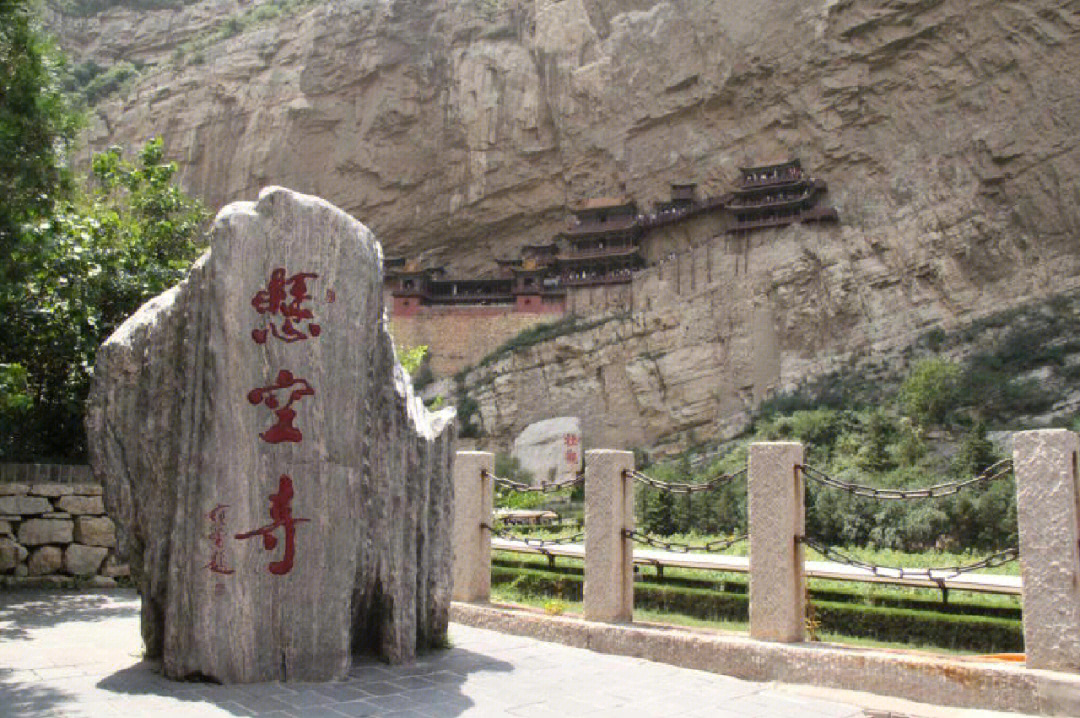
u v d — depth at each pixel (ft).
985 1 131.75
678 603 41.60
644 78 160.56
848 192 143.64
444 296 170.91
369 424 21.97
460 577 31.73
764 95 150.51
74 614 29.81
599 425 152.05
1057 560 18.70
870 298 136.77
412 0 176.45
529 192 171.94
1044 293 124.57
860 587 40.73
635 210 160.76
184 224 49.60
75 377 40.09
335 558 20.75
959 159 134.82
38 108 28.99
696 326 149.48
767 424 121.39
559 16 169.27
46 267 37.22
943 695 19.62
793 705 19.89
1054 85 127.75
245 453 20.15
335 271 21.56
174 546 19.99
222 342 20.21
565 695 20.25
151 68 202.69
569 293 163.43
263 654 19.86
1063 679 17.88
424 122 174.09
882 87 141.08
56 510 36.42
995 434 101.96
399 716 17.72
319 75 177.27
